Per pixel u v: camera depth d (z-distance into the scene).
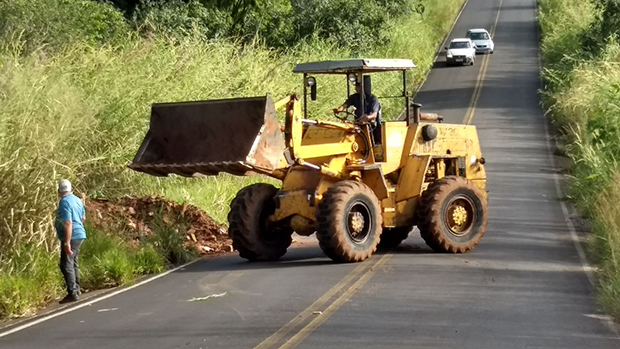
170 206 19.44
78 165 17.33
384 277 14.11
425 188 16.86
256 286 13.71
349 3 49.00
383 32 51.12
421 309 11.85
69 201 13.87
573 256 16.12
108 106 20.86
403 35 54.69
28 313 13.04
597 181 20.31
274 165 14.67
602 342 10.16
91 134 19.61
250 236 16.03
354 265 15.29
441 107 46.22
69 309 13.00
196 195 21.25
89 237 15.91
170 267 16.42
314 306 12.10
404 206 16.62
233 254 17.67
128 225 17.70
